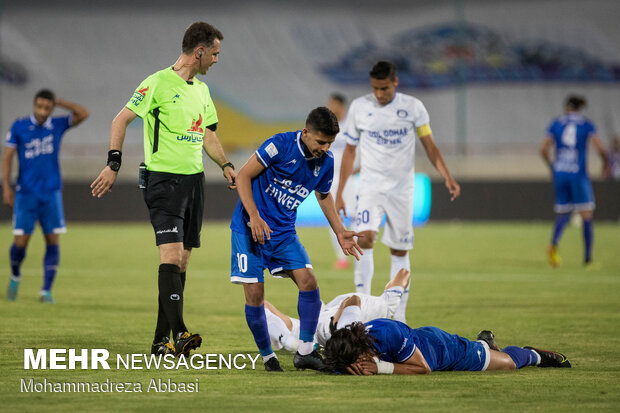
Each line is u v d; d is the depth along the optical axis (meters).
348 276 40.97
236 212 18.59
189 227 20.78
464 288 36.22
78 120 32.09
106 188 19.41
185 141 20.16
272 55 134.88
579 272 43.16
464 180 83.62
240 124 125.12
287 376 17.62
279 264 18.53
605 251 55.34
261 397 15.39
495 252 54.38
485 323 26.30
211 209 84.31
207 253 54.12
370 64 134.88
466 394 15.69
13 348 20.80
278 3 140.38
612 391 16.03
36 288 35.59
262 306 18.36
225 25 138.25
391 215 27.05
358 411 14.25
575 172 45.22
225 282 38.72
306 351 18.48
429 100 130.88
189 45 20.28
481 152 114.75
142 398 15.30
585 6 140.00
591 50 136.12
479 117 128.25
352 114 27.38
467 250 55.69
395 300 20.97
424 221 83.44
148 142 20.06
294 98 129.12
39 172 30.95
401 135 26.88
